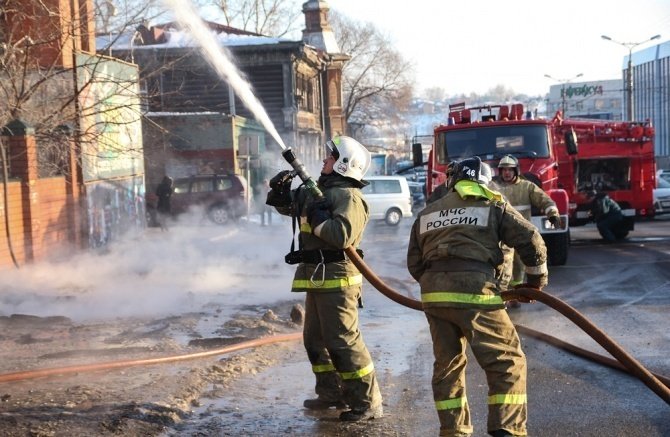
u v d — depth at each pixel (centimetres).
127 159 2175
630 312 983
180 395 632
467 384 679
